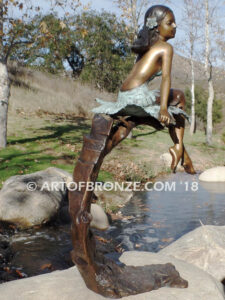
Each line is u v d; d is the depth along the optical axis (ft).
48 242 20.65
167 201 32.14
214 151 60.54
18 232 22.27
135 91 7.72
